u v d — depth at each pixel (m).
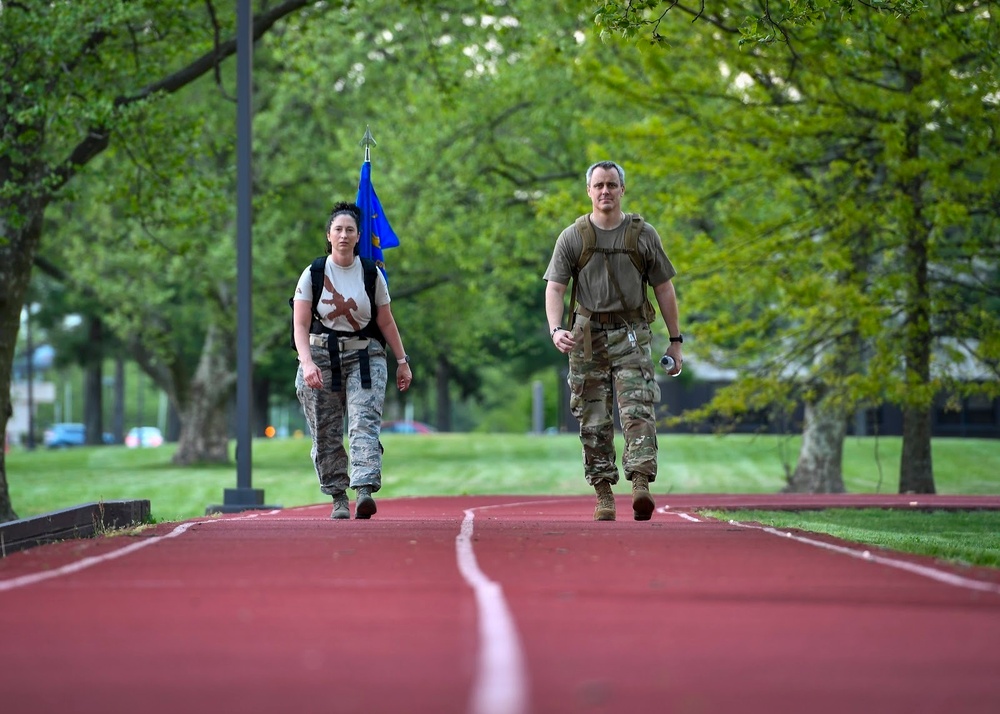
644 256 33.97
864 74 67.38
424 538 26.05
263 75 132.50
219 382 144.25
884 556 22.50
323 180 127.81
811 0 40.72
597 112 102.88
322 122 128.00
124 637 13.78
